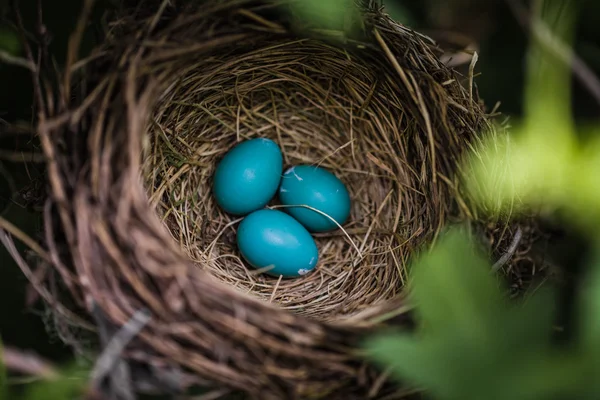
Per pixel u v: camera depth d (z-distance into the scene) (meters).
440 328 0.25
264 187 0.41
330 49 0.39
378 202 0.42
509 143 0.38
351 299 0.41
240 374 0.35
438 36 0.41
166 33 0.37
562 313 0.37
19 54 0.37
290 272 0.41
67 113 0.35
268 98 0.42
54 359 0.38
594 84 0.37
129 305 0.35
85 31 0.38
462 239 0.26
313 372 0.35
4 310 0.38
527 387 0.23
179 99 0.40
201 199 0.42
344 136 0.42
